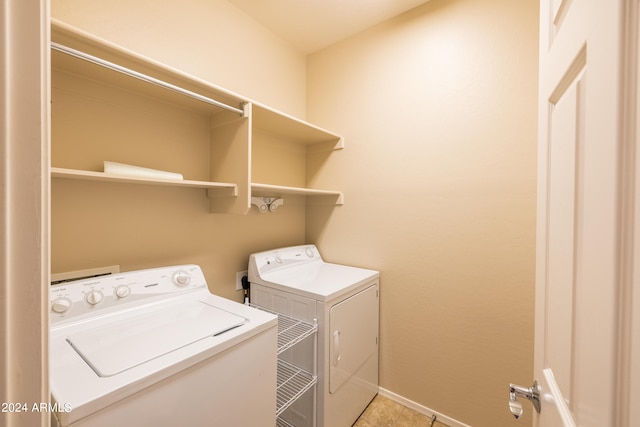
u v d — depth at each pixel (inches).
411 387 74.3
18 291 11.7
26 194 11.9
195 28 63.7
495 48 61.7
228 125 62.1
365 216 82.3
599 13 16.3
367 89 81.7
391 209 77.3
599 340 15.4
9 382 11.6
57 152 45.3
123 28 52.3
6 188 11.3
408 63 74.0
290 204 90.5
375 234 80.4
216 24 68.1
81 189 47.9
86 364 31.6
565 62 23.0
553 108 26.9
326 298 57.4
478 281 64.6
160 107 57.8
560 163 24.1
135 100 54.0
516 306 60.2
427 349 71.8
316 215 93.0
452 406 68.3
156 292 49.9
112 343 36.2
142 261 55.7
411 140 73.6
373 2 70.9
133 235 54.5
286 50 87.8
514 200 60.1
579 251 19.4
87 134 48.2
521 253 59.6
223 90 53.9
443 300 69.4
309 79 94.8
